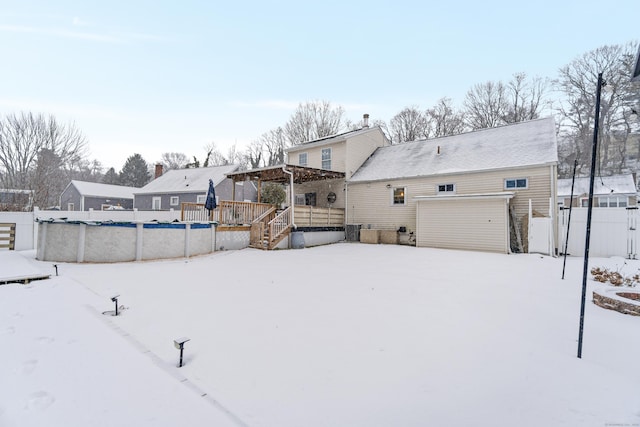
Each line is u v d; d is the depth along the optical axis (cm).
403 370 274
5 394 234
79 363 285
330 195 1859
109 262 912
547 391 241
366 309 460
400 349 319
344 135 1820
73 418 204
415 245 1494
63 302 484
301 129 3762
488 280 677
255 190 3425
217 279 687
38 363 284
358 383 252
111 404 221
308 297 532
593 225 1125
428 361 292
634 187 2198
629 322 402
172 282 651
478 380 257
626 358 299
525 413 213
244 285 627
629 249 1067
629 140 2659
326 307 471
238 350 317
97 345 325
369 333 363
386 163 1770
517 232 1214
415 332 366
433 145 1738
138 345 326
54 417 205
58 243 894
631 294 490
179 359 293
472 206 1275
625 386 248
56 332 359
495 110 3325
